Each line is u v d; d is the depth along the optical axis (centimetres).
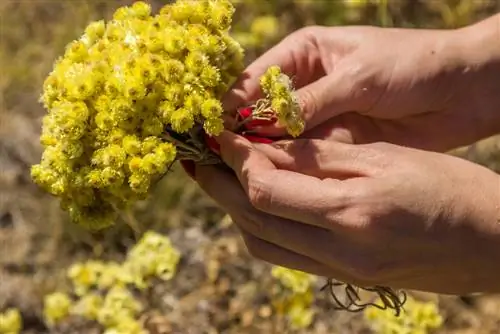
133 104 49
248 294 78
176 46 50
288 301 69
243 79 55
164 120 49
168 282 79
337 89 56
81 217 53
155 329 71
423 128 59
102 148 50
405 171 49
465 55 58
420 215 48
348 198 48
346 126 57
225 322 76
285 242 51
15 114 101
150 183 51
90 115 50
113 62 50
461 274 50
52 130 51
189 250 84
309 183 49
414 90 57
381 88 57
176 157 52
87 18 101
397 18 97
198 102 49
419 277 51
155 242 70
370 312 69
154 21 50
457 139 60
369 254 49
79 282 71
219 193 53
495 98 59
